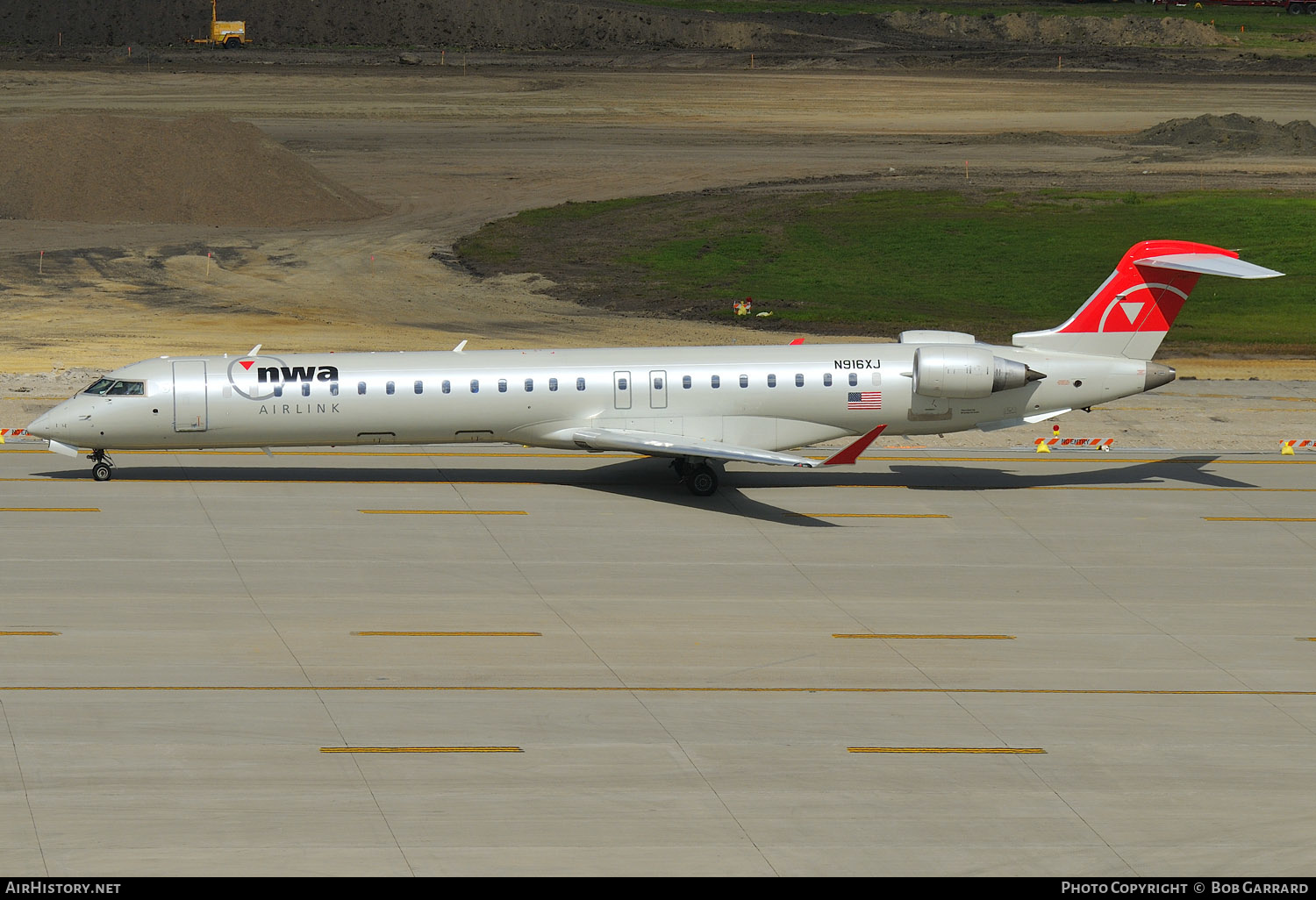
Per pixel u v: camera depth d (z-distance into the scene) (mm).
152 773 81375
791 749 87312
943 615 113250
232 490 143875
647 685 96875
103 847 72688
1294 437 176625
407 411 142625
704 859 73500
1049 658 104500
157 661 98250
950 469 160500
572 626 108000
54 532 127750
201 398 140750
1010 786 83250
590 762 84625
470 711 91688
